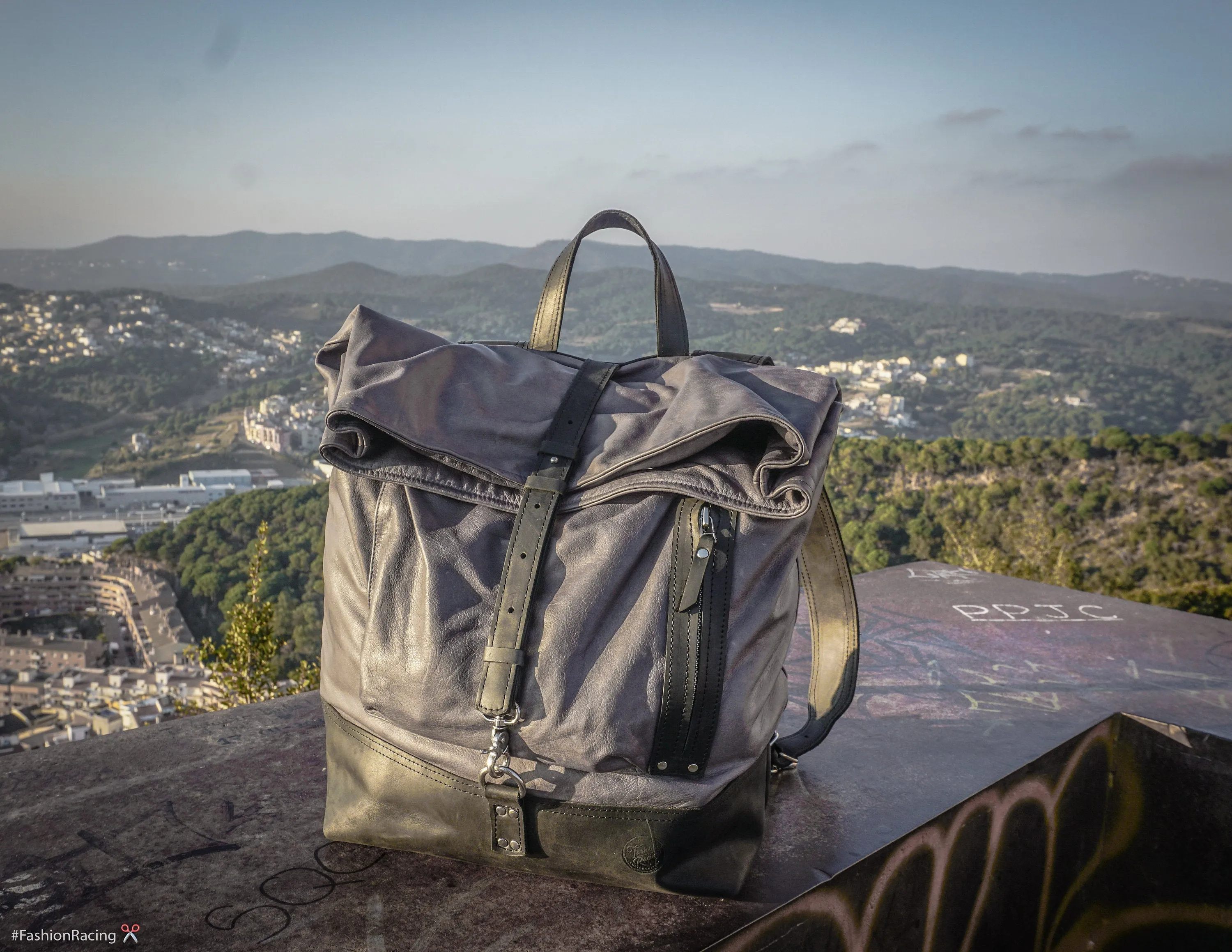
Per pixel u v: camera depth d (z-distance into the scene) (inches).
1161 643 69.1
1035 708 53.1
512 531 28.5
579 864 28.5
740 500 27.5
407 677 27.1
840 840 34.9
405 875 32.2
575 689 26.0
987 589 86.0
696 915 29.5
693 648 26.4
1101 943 51.1
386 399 28.5
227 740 46.9
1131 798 50.4
